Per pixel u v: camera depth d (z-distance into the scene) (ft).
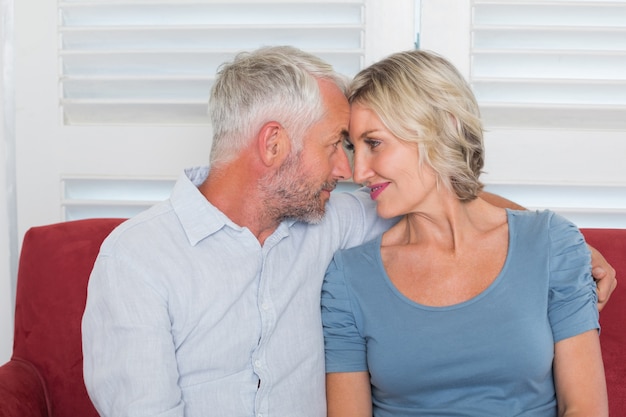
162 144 6.02
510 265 4.50
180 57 6.00
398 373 4.48
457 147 4.48
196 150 6.01
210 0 5.95
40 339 5.07
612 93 5.91
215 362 4.26
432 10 5.83
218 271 4.27
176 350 4.24
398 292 4.58
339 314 4.67
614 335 4.99
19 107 6.06
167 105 6.00
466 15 5.82
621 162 5.86
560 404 4.39
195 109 6.02
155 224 4.32
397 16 5.87
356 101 4.57
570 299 4.42
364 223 5.08
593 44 5.91
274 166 4.35
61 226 5.31
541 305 4.41
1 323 6.37
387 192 4.58
